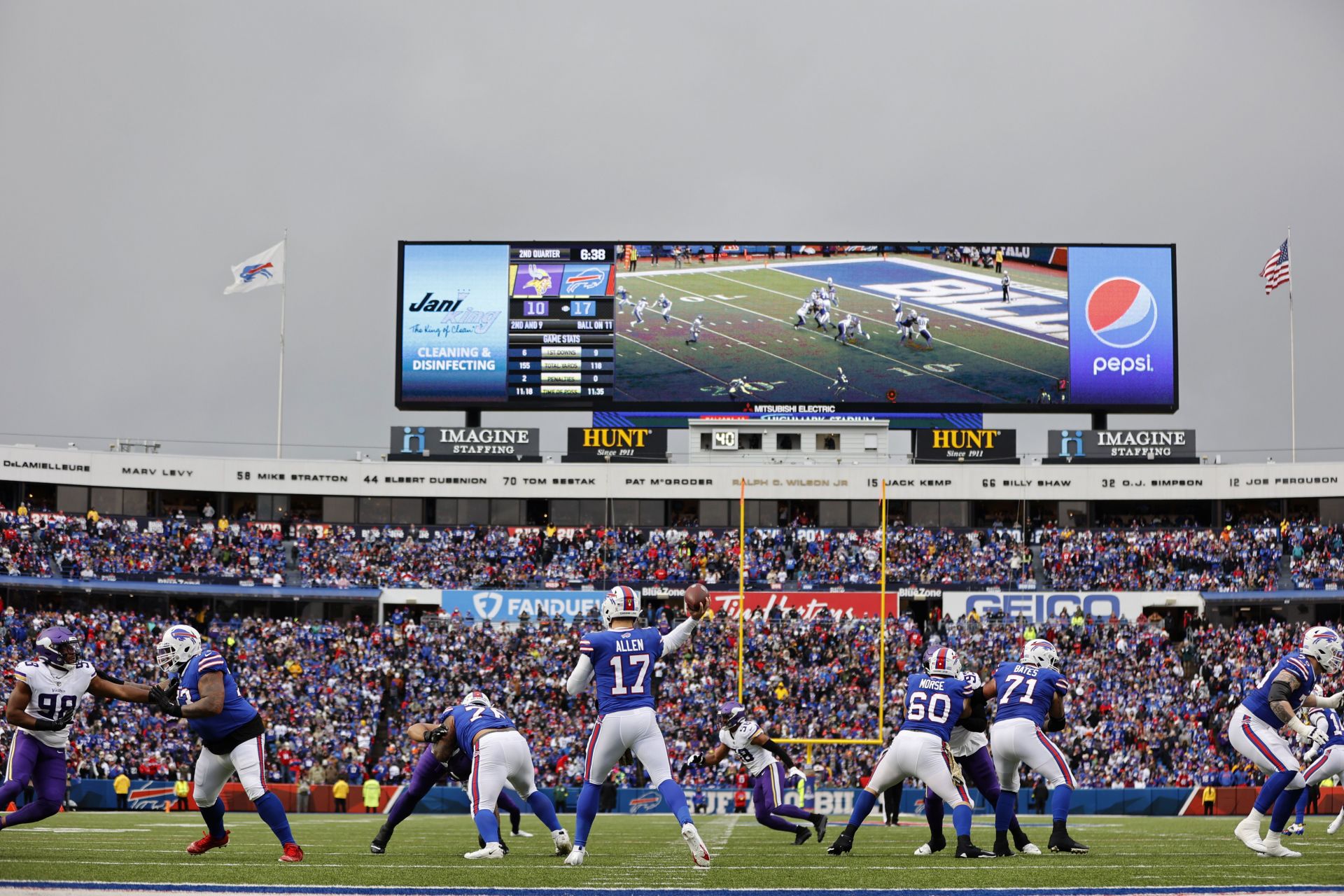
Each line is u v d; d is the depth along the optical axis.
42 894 8.54
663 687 36.69
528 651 38.66
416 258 40.75
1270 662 37.09
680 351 40.69
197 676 11.14
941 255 40.69
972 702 12.98
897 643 38.53
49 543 39.97
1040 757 12.68
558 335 40.62
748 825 22.64
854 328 40.72
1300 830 18.44
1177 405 40.28
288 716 35.81
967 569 41.69
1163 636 38.53
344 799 31.75
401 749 35.00
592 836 17.88
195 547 41.62
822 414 40.75
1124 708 35.84
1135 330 40.44
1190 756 34.16
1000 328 40.50
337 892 8.66
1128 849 13.82
